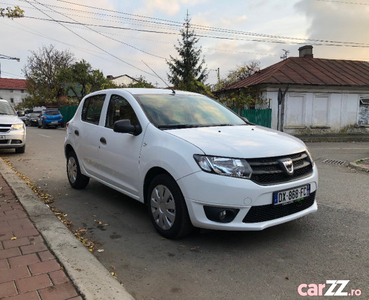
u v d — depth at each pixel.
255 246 3.46
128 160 4.05
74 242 3.26
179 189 3.36
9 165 8.23
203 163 3.15
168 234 3.56
